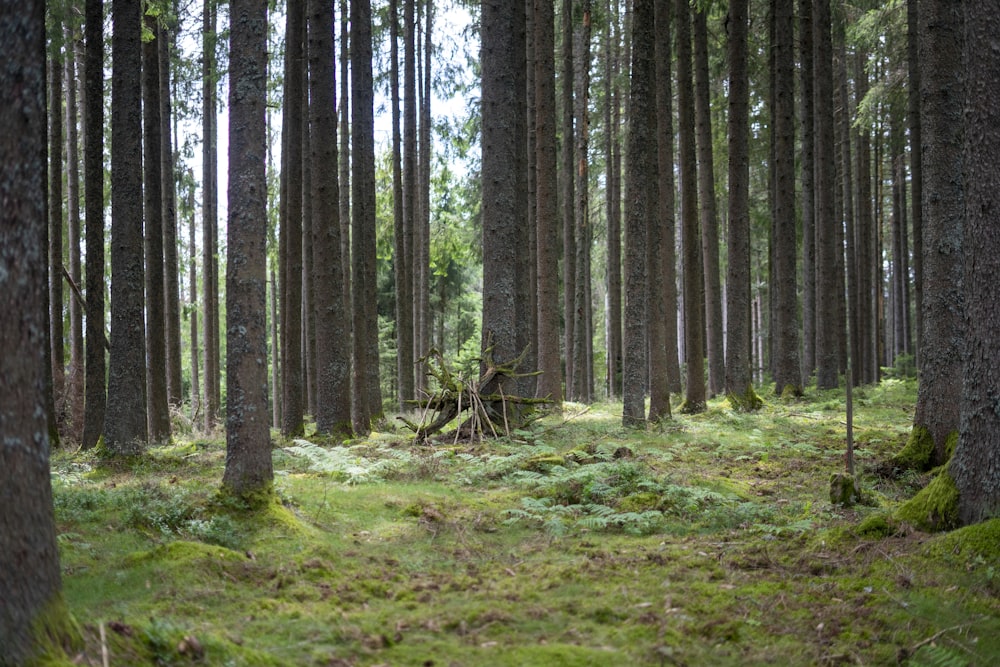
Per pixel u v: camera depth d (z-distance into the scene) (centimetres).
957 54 948
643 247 1451
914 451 962
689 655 427
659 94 1848
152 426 1487
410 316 2180
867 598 518
